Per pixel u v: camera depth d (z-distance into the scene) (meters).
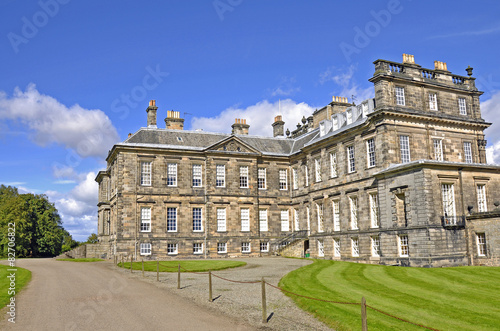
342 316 16.81
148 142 54.28
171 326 15.80
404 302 19.34
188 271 34.88
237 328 15.62
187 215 54.34
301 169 56.91
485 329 15.02
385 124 39.69
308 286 24.09
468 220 35.16
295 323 16.45
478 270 29.75
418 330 15.03
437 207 34.78
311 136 59.41
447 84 44.22
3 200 93.19
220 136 60.59
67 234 107.75
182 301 20.69
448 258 34.00
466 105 45.16
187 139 57.47
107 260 50.66
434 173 35.16
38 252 86.50
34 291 24.31
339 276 28.52
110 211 58.50
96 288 25.30
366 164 42.25
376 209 41.06
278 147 62.31
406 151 40.47
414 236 35.06
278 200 59.59
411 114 40.44
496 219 32.84
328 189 48.47
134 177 52.44
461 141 43.84
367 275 28.89
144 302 20.45
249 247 56.53
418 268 32.31
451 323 15.77
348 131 44.56
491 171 38.25
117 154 52.97
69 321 16.61
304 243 53.88
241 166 57.91
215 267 37.09
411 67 42.16
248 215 57.34
